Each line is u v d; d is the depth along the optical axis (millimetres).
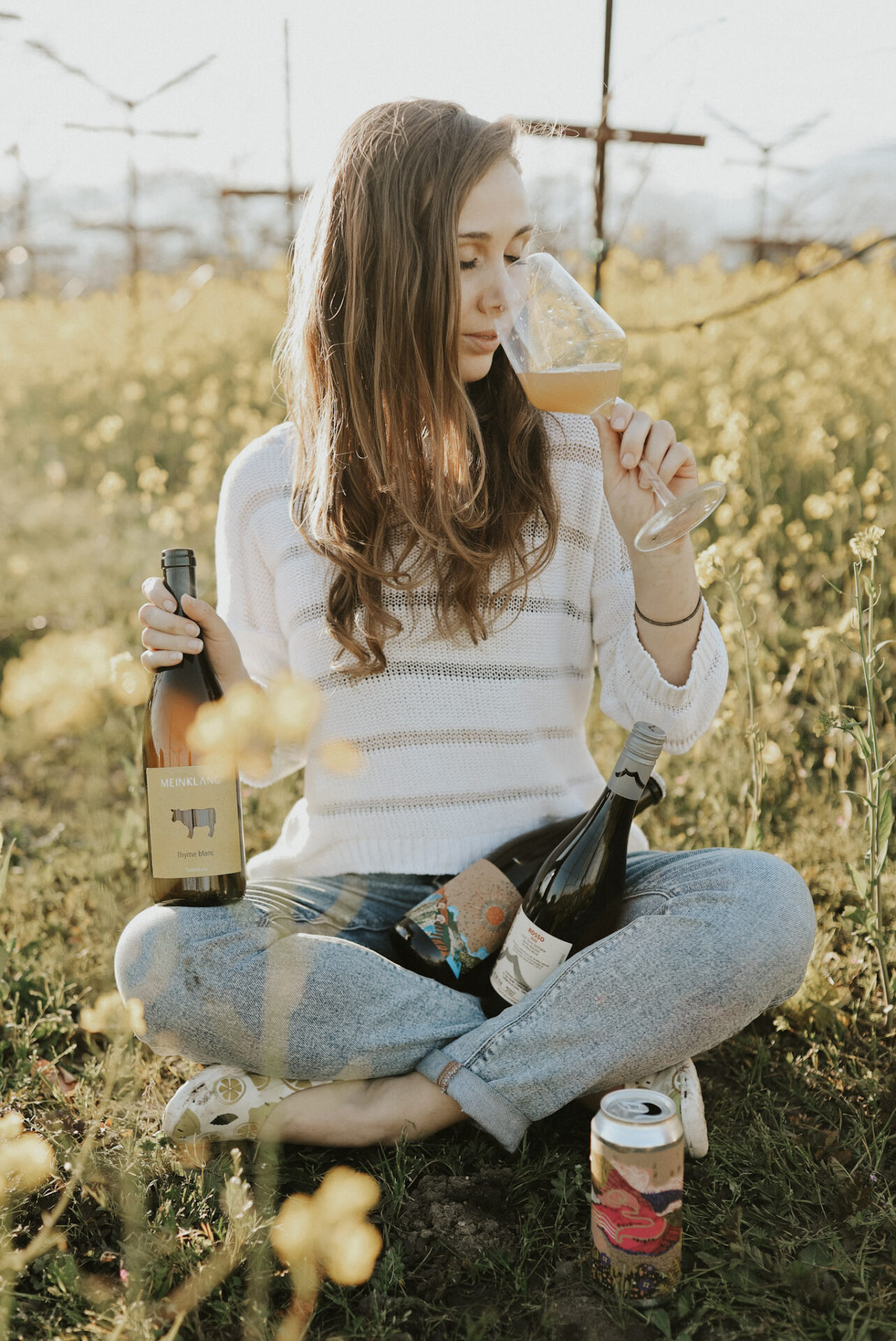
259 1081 1812
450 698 2006
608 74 4762
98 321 13922
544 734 2088
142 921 1821
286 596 2133
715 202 22141
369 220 1917
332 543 2002
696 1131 1771
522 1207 1717
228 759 1877
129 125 10898
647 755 1861
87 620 4586
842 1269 1556
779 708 3188
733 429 4012
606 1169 1499
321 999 1771
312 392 2078
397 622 1970
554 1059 1748
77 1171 1391
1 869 1872
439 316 1879
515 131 1949
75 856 2953
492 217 1876
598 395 1797
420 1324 1494
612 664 2070
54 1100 1959
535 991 1773
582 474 2111
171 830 1863
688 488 1888
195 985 1762
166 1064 2117
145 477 5215
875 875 2164
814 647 2945
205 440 7496
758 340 8336
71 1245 1630
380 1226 1666
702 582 2520
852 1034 2121
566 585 2119
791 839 2812
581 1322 1486
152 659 1921
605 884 1877
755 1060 2098
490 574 1988
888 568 3969
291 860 2139
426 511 1961
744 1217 1690
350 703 2031
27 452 8344
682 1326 1490
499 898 1905
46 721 1234
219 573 2285
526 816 2037
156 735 1956
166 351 11383
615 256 13719
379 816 2018
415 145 1887
